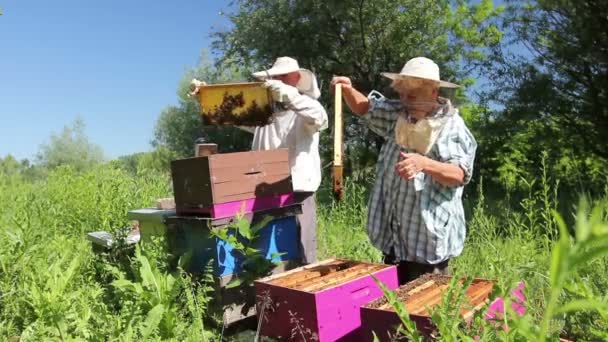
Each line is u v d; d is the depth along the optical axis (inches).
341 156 133.4
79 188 339.0
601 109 470.6
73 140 1652.3
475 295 102.8
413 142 130.2
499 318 70.6
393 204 138.8
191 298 128.3
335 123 137.5
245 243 152.3
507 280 74.7
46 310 122.6
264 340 120.2
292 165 178.7
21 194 357.7
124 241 189.3
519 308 99.7
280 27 716.0
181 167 155.9
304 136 180.1
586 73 466.6
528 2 495.5
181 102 1203.9
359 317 115.4
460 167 126.6
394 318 94.0
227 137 908.6
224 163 149.3
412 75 126.4
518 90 492.4
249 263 146.9
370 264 133.5
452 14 735.1
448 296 69.4
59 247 191.8
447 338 56.1
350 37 713.0
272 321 118.6
